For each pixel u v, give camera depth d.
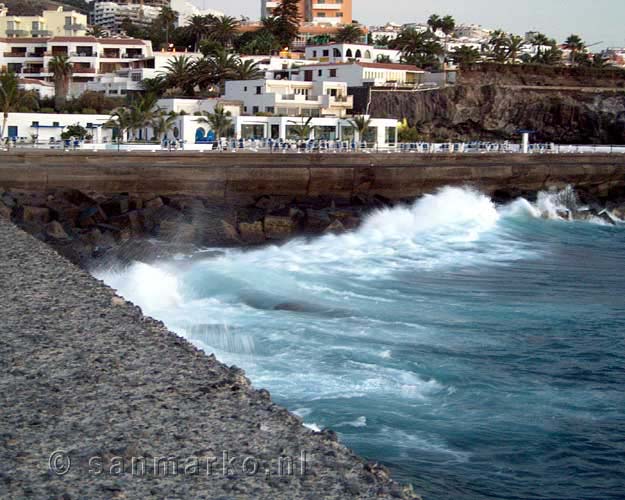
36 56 120.25
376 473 9.80
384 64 104.00
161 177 46.78
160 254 35.00
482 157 69.50
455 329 25.05
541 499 14.46
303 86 94.38
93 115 77.50
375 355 21.59
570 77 117.44
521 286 33.56
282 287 30.02
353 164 55.47
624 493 14.81
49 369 12.82
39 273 19.88
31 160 49.78
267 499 8.88
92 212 40.16
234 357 20.67
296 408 17.47
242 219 43.81
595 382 20.47
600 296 31.73
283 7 147.50
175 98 93.25
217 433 10.59
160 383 12.34
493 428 17.23
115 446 10.07
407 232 47.09
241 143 66.75
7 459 9.64
